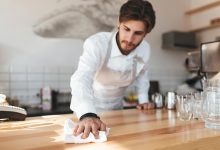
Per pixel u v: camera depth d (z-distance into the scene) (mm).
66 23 2525
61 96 2475
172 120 981
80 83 965
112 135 728
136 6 921
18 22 2316
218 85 870
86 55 1117
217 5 2949
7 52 2273
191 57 2150
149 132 763
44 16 2428
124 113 1182
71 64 2566
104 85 1403
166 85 3135
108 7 2727
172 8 3201
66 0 2521
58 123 930
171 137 695
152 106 1341
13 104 2100
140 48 1338
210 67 1365
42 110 2113
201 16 3182
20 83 2340
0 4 2242
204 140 679
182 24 3281
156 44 3066
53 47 2477
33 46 2387
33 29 2383
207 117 851
